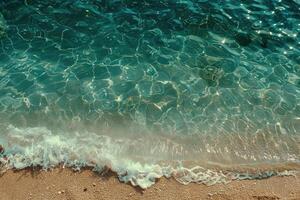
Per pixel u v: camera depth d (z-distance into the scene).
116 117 11.01
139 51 12.78
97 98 11.42
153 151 10.21
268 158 10.23
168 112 11.19
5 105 11.12
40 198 9.09
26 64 12.24
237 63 12.58
